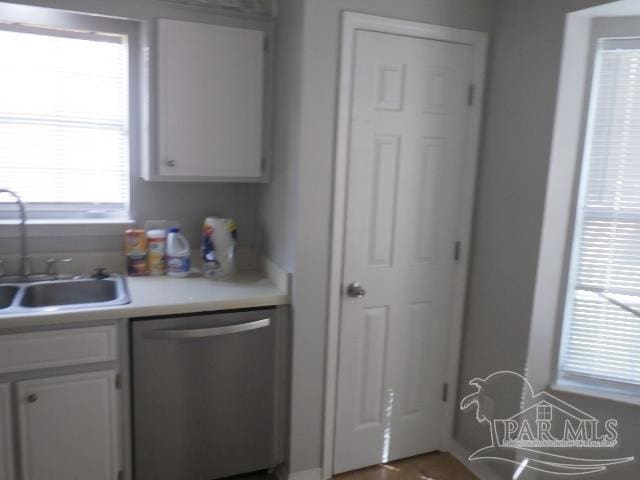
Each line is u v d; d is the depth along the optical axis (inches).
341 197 81.9
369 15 78.5
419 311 92.7
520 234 82.5
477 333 92.7
